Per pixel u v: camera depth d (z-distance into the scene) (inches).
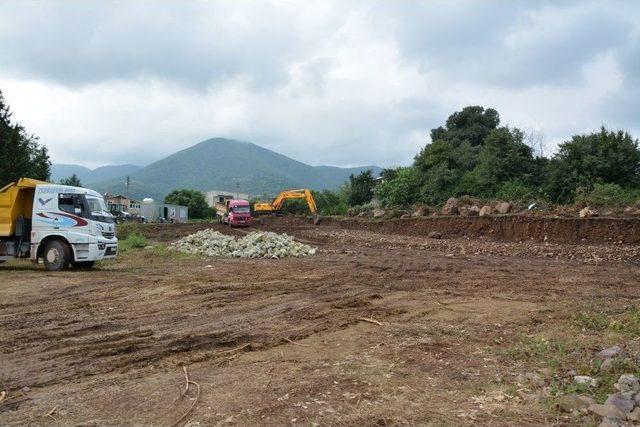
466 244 1008.2
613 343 286.8
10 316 383.2
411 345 285.6
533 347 279.4
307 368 244.7
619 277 581.0
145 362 261.3
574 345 282.7
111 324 354.0
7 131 1577.3
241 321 361.1
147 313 393.4
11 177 1521.9
